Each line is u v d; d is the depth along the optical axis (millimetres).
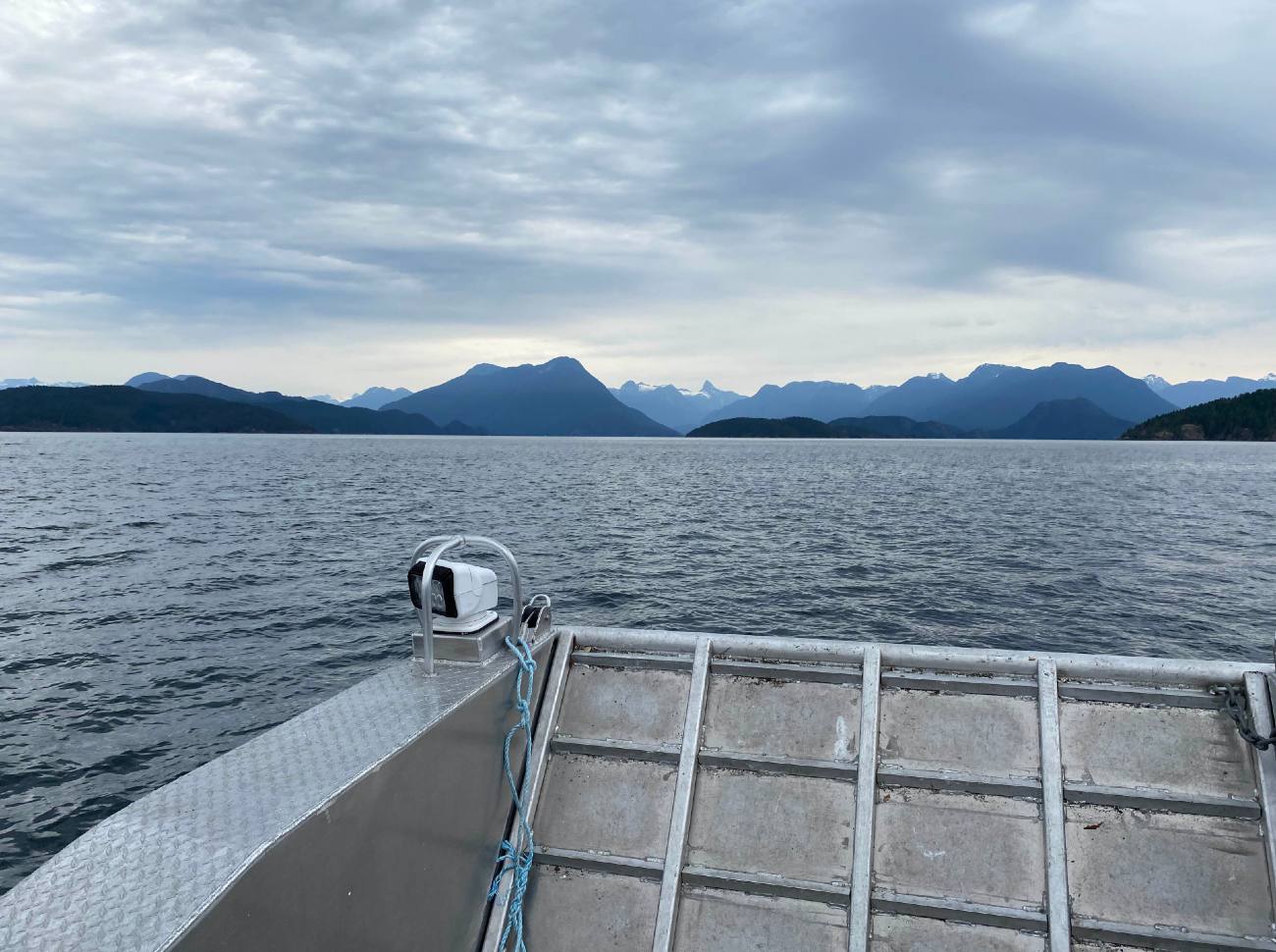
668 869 2943
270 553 28578
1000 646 17188
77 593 21328
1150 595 22297
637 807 3139
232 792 2012
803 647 3424
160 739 11445
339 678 14102
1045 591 22656
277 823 1847
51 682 13797
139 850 1734
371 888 2195
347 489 61219
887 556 28656
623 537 33406
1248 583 24141
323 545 30672
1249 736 2801
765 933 2793
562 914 2947
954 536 34906
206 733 11680
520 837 3068
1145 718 3002
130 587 22188
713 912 2863
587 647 3656
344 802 2045
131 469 87000
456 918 2693
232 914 1628
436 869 2553
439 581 3023
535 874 3045
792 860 2926
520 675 3182
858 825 2914
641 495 58438
